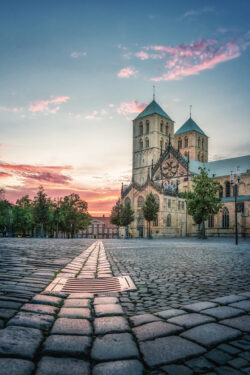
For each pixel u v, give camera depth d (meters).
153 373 2.94
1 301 5.31
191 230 81.19
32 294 6.03
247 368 3.05
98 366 3.05
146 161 100.12
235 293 6.78
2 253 15.30
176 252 19.94
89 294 6.48
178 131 111.62
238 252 20.19
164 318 4.73
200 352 3.43
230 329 4.18
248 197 75.44
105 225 159.62
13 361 3.01
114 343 3.65
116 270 10.39
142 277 9.00
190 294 6.65
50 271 9.39
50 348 3.43
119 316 4.83
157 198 77.31
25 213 90.50
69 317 4.68
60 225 95.06
